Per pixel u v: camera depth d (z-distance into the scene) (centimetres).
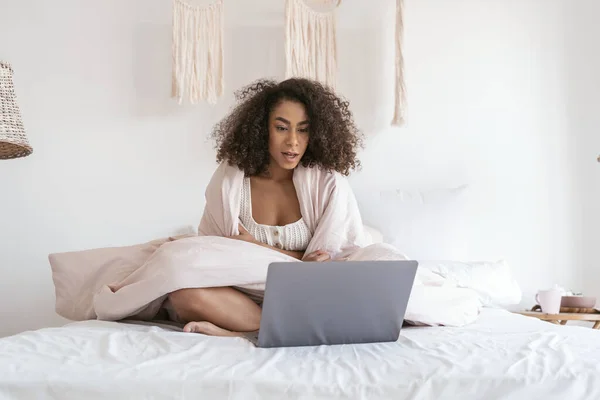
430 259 270
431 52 316
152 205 302
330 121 209
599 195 317
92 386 118
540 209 315
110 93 303
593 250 315
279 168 213
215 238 183
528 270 313
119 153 302
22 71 300
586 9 318
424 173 312
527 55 319
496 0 320
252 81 309
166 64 305
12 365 123
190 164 304
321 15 306
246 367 128
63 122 300
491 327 182
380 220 276
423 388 121
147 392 118
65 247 297
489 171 315
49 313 296
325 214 207
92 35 303
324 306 153
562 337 156
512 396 122
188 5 300
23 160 297
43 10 302
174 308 181
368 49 314
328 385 120
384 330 160
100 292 191
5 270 294
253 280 175
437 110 315
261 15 311
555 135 318
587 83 320
